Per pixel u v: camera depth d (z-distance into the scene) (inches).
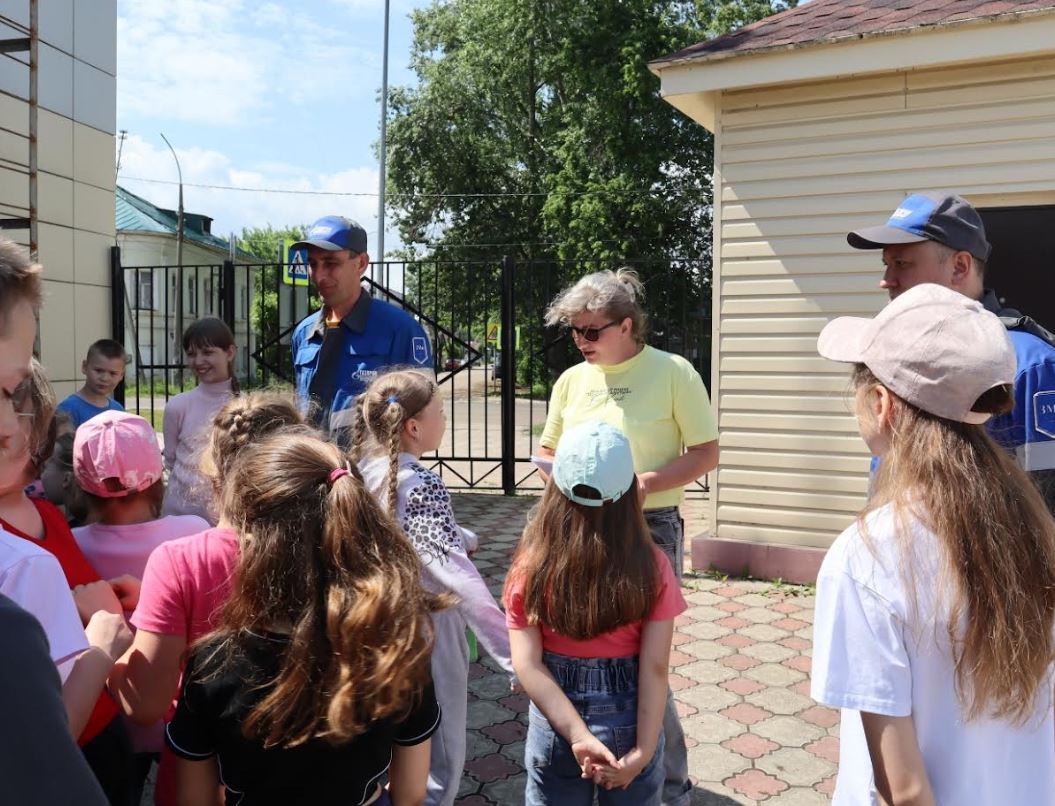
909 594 46.1
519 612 77.5
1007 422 73.3
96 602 68.7
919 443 47.9
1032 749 47.8
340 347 130.7
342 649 52.2
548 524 76.0
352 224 128.4
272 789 54.2
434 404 91.5
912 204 90.1
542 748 77.2
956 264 88.4
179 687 67.0
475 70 977.5
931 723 46.7
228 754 54.6
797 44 195.0
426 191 991.0
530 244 904.3
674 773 96.9
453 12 1042.1
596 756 71.6
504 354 329.1
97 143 239.8
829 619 48.1
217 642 55.3
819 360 206.1
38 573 50.4
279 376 325.7
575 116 884.6
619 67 827.4
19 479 66.3
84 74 233.1
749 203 212.5
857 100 200.1
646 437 105.0
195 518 89.0
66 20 225.1
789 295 209.2
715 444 106.3
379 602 53.1
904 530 46.8
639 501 77.1
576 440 74.0
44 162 218.2
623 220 817.5
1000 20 175.9
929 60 185.3
